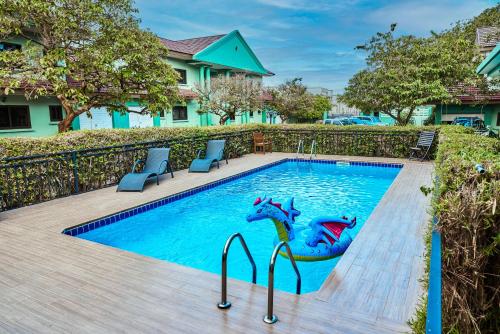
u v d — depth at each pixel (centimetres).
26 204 621
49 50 870
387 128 1218
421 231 462
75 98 912
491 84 1278
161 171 823
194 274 337
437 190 239
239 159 1210
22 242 431
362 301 287
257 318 260
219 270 427
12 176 611
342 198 770
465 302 188
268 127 1430
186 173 930
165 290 305
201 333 243
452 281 190
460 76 1266
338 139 1308
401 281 323
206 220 623
